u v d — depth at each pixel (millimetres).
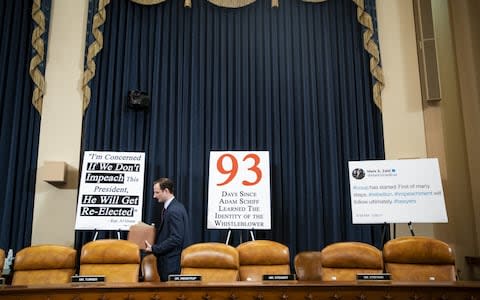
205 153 4871
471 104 4629
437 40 4867
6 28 4867
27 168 4602
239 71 5055
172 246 3430
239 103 4977
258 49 5129
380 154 4777
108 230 4391
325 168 4832
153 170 4746
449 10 4941
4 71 4785
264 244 3297
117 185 4336
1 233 4430
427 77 4680
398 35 5008
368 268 2889
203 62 5070
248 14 5211
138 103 4746
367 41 4984
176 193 4719
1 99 4730
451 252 2885
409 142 4754
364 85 4988
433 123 4691
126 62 4953
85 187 4273
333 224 4652
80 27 4980
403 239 3002
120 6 5082
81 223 4184
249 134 4941
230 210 4238
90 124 4758
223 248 3041
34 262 3162
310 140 4891
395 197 3984
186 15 5168
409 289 2070
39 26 4855
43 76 4789
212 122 4941
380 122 4832
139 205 4312
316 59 5121
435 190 3939
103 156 4387
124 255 3100
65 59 4883
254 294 2113
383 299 2068
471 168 4535
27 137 4699
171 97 4945
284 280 2512
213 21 5191
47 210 4531
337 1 5195
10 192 4523
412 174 4004
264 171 4324
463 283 2121
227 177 4316
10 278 3699
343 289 2096
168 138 4871
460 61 4785
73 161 4672
